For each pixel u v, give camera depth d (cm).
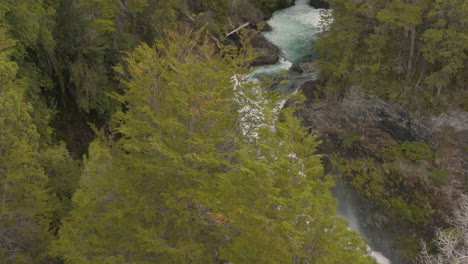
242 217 1066
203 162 1277
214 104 1314
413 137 2838
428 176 2669
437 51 2559
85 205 1517
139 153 1426
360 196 2902
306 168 1127
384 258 2706
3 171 1567
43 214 1892
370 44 2889
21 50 2283
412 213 2645
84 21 2725
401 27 2967
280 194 1077
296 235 928
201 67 1406
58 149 2252
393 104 2912
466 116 2662
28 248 1725
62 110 2794
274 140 1155
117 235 1412
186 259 1295
